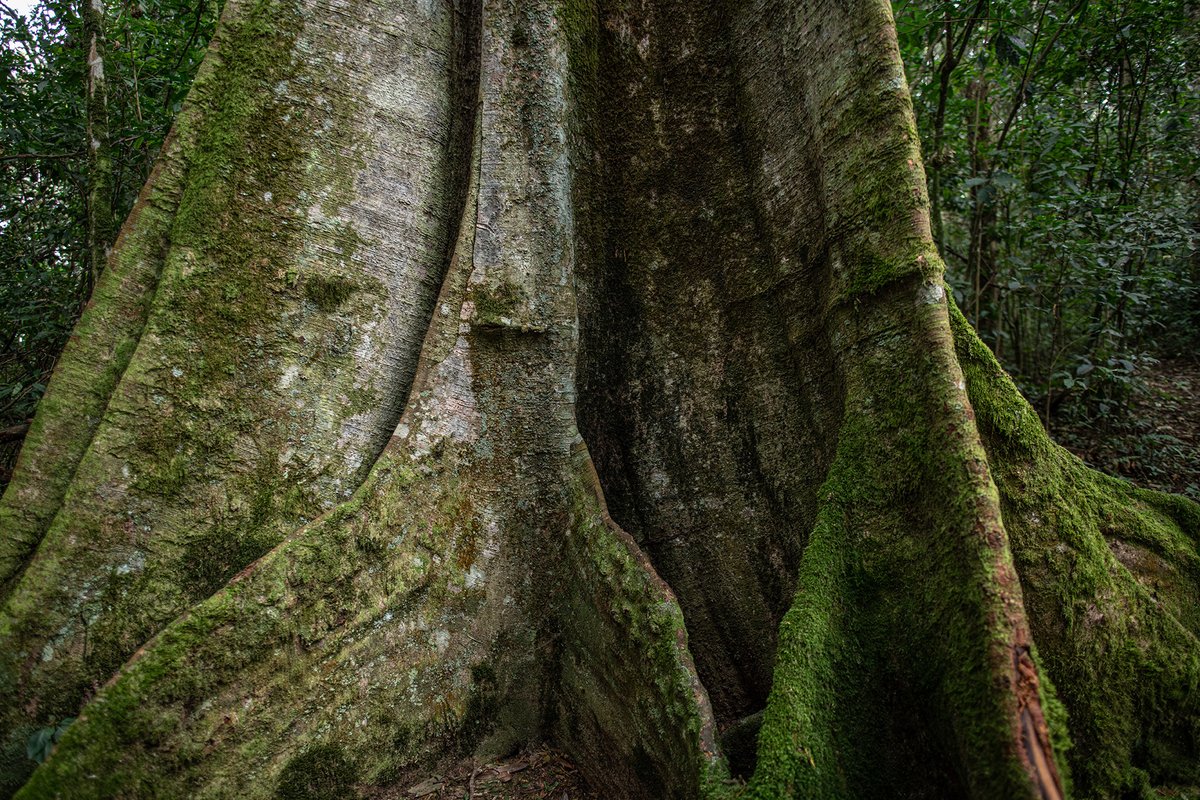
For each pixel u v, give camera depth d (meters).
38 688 2.55
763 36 3.18
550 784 3.01
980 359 2.82
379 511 2.81
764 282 3.19
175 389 2.77
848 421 2.61
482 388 3.05
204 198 2.82
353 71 3.05
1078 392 6.27
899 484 2.42
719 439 3.29
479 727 3.08
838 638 2.31
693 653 3.21
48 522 2.74
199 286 2.80
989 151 6.05
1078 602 2.56
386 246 3.12
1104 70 6.01
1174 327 8.34
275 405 2.92
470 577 3.02
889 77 2.62
